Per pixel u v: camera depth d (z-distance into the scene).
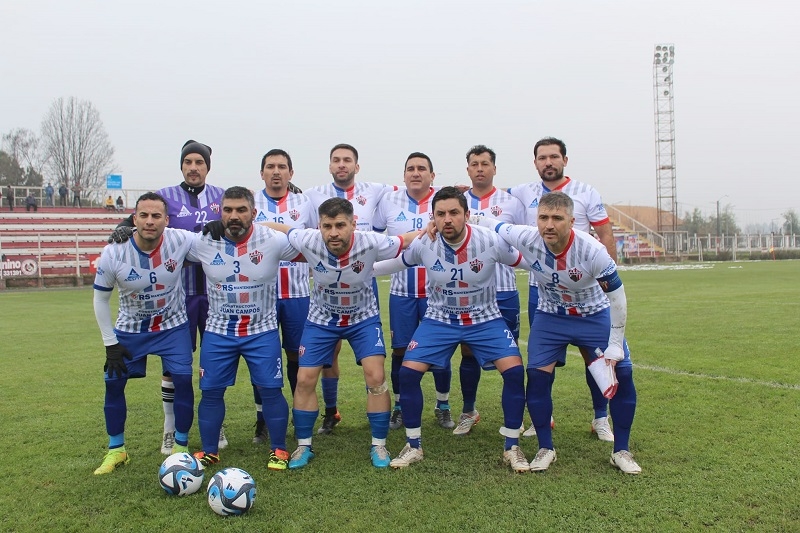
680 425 5.07
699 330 10.23
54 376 7.60
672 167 55.47
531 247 4.30
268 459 4.58
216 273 4.43
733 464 4.14
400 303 5.62
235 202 4.24
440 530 3.26
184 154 5.27
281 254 4.55
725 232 69.94
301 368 4.55
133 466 4.44
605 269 4.03
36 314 14.87
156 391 6.88
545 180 5.43
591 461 4.37
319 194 5.93
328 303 4.59
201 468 3.96
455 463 4.40
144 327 4.52
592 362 4.23
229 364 4.51
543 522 3.33
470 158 5.77
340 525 3.36
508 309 5.64
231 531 3.31
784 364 7.38
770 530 3.19
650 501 3.59
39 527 3.40
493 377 7.43
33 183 54.75
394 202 5.96
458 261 4.40
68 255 30.23
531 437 5.09
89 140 49.00
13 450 4.79
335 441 5.07
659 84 55.31
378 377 4.46
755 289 18.30
